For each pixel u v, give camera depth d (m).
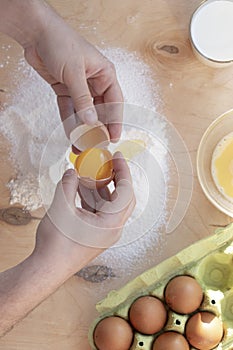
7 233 1.06
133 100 1.08
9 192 1.07
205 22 1.06
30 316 1.05
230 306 1.04
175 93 1.07
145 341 1.00
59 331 1.05
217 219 1.05
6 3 0.94
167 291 1.01
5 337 1.05
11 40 1.09
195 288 1.00
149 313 0.99
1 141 1.08
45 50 0.96
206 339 0.99
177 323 1.00
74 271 0.95
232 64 1.07
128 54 1.08
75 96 0.95
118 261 1.05
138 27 1.08
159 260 1.05
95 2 1.09
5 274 0.93
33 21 0.95
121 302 1.02
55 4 1.09
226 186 1.05
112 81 0.98
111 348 0.99
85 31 1.09
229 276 1.05
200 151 1.06
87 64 0.96
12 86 1.09
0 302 0.92
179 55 1.08
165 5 1.08
